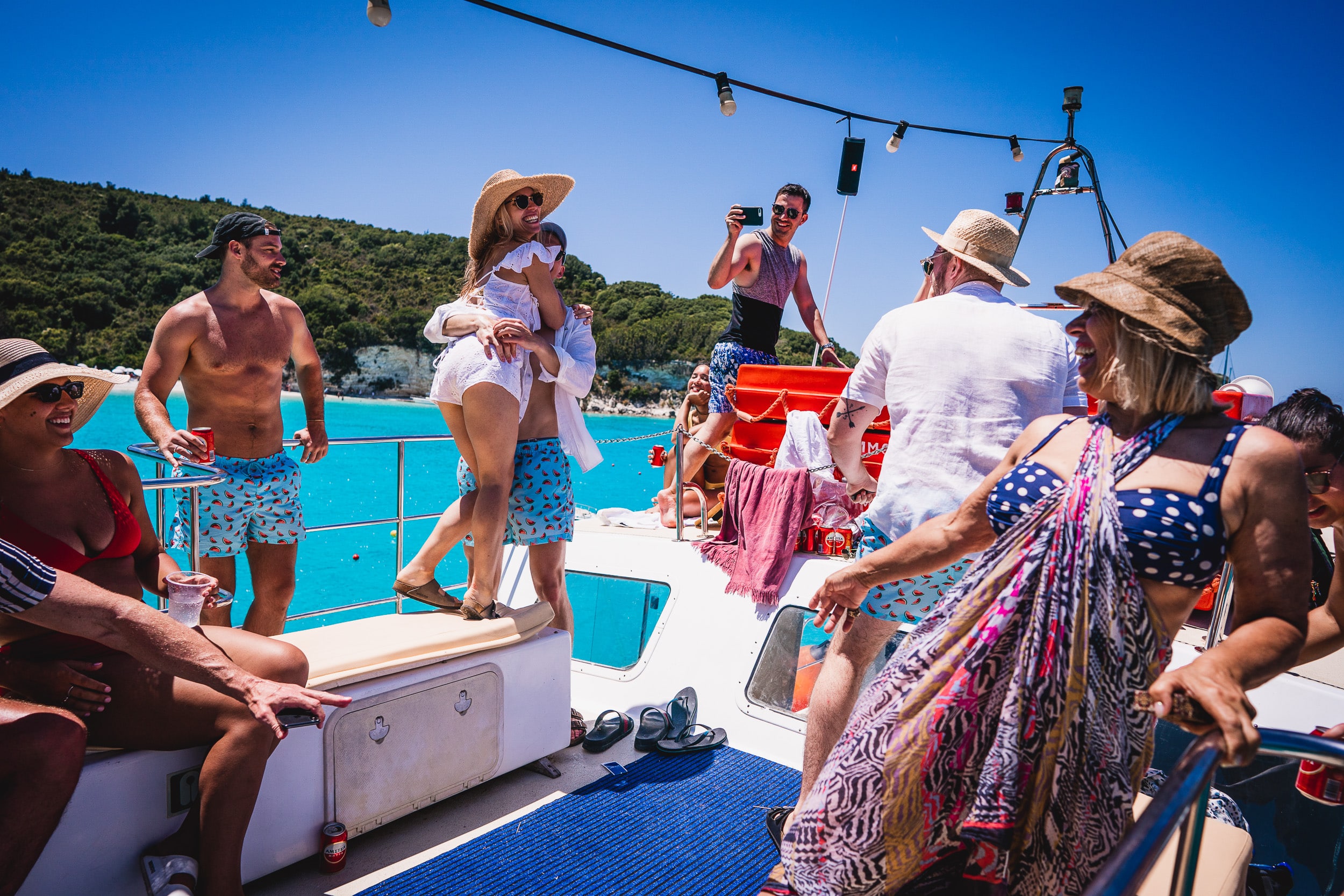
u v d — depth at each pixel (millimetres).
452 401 3221
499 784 3191
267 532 3637
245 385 3541
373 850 2713
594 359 3531
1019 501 1597
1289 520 1341
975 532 1830
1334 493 2289
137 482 2430
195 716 2076
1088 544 1402
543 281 3279
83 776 2027
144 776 2133
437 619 3146
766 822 2779
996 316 2449
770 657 3750
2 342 2105
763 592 3822
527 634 3162
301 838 2521
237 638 2268
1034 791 1424
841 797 1610
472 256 3439
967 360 2398
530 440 3426
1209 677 1261
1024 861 1467
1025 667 1421
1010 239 2545
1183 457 1409
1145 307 1418
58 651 2064
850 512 3980
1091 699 1386
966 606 1542
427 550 3275
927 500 2385
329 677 2561
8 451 2086
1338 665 2844
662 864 2715
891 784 1558
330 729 2545
